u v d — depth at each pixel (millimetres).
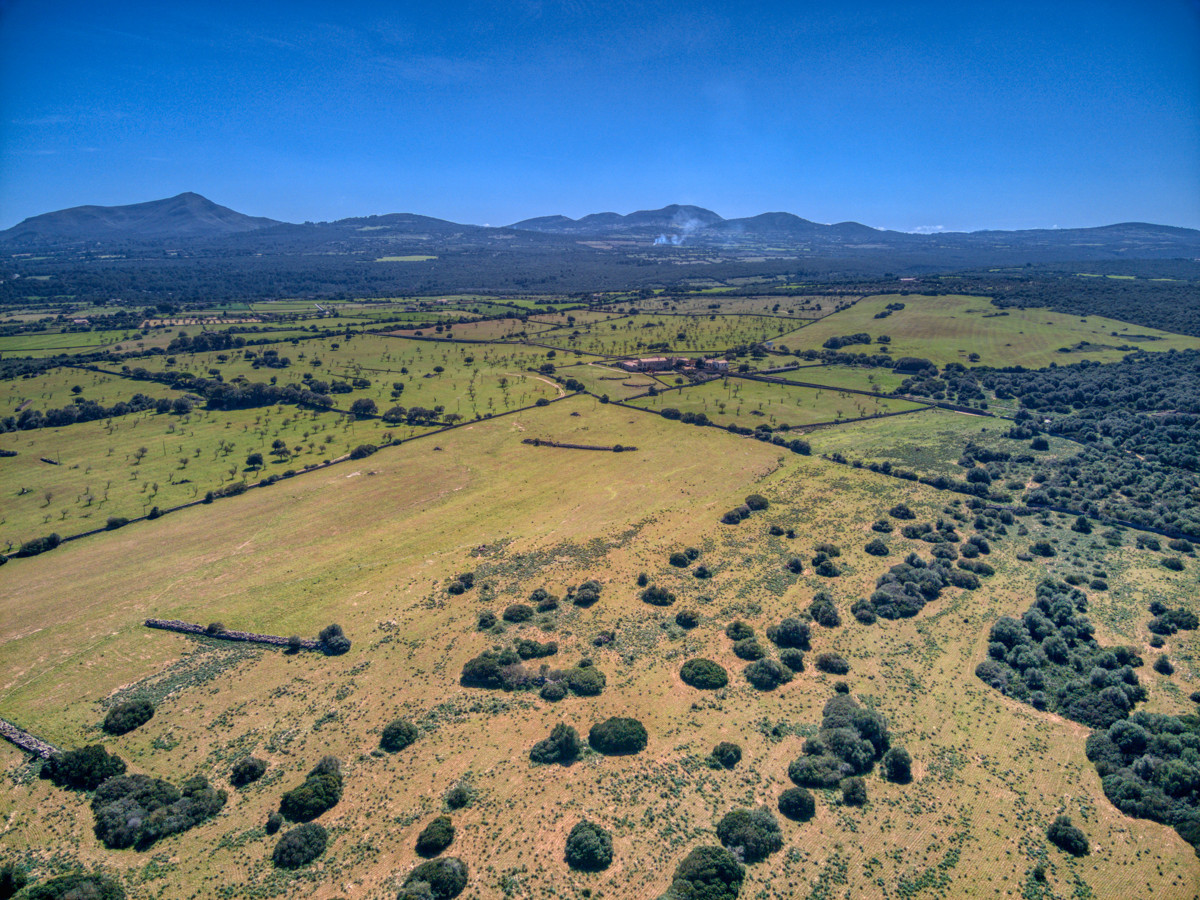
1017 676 88312
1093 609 102938
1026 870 60844
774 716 80875
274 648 94688
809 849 62594
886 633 97875
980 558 120125
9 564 116062
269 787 70312
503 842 63344
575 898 57688
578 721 79750
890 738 77062
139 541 125250
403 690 85500
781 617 101875
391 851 62531
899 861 61625
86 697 84250
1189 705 81562
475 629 98562
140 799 67562
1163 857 61938
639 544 124938
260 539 126812
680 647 94375
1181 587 107875
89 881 56875
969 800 68750
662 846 62875
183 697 84438
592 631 97938
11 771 72000
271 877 59812
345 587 110438
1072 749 76188
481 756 74375
